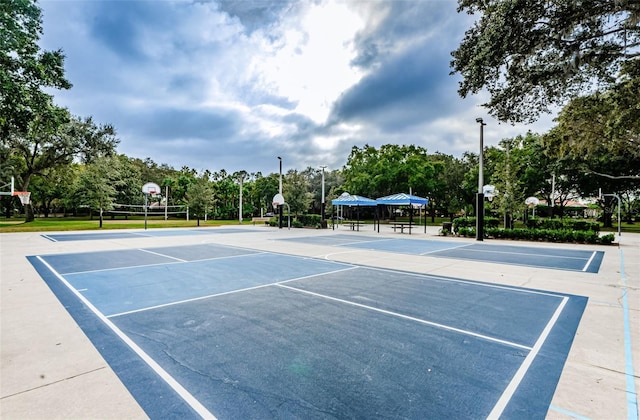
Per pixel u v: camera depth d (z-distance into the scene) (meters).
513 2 6.00
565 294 5.84
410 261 9.53
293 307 4.94
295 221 27.28
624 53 7.07
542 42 6.48
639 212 51.22
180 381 2.74
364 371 2.94
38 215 48.00
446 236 18.69
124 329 3.98
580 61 6.68
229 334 3.83
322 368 2.99
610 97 11.95
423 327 4.12
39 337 3.70
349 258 10.07
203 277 7.14
